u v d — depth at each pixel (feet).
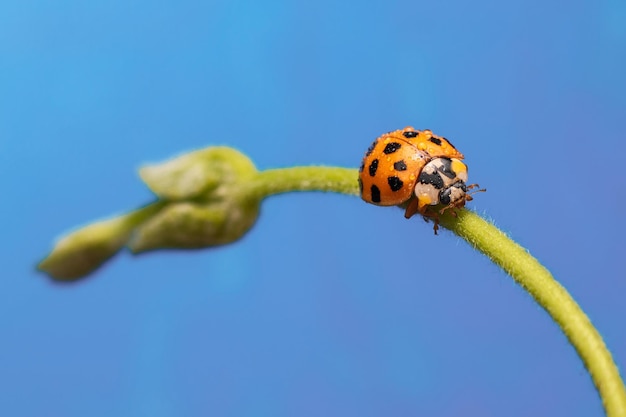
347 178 0.52
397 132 0.52
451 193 0.50
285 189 0.52
